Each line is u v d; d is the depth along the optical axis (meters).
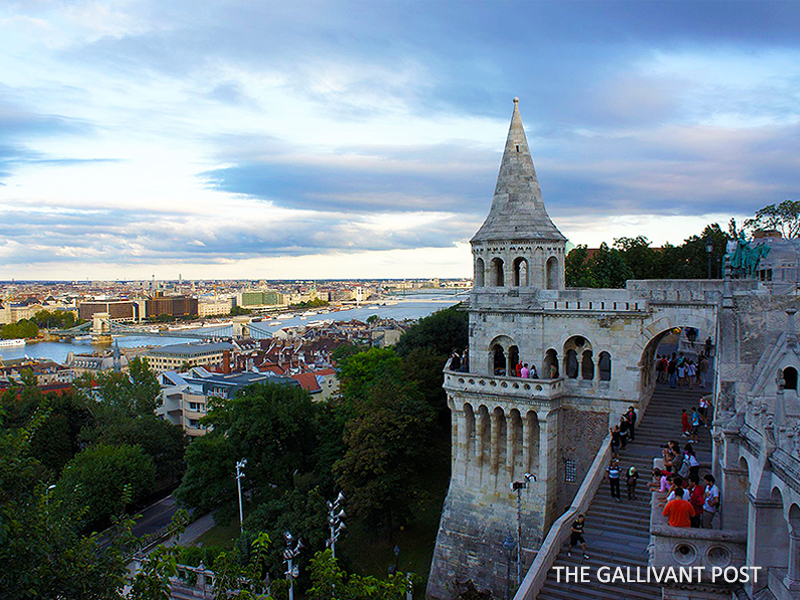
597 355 56.91
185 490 82.00
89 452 88.94
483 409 59.34
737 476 34.22
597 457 50.88
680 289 53.78
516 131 62.38
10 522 24.50
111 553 29.08
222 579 29.78
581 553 43.88
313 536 62.03
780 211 83.25
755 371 37.84
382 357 98.19
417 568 64.94
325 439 87.38
